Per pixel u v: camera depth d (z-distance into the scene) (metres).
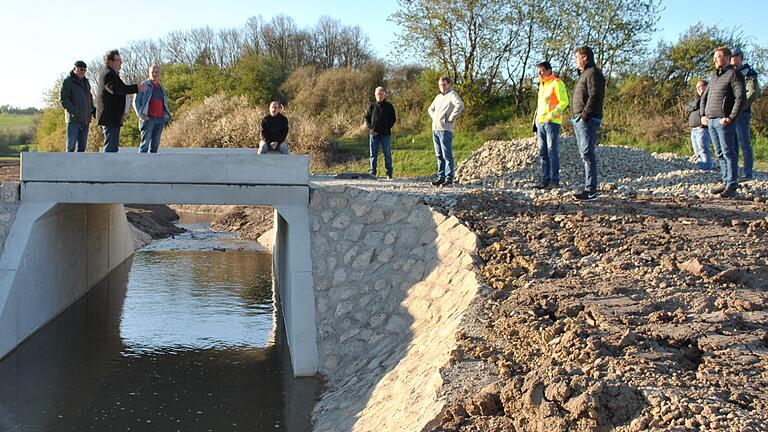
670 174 13.70
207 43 52.22
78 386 10.59
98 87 13.04
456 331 7.55
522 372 6.38
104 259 18.20
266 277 18.69
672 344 6.31
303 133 29.44
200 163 12.59
